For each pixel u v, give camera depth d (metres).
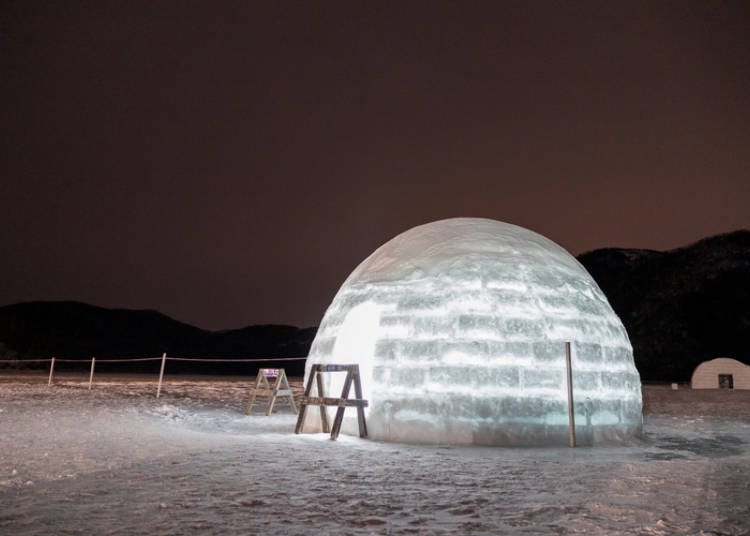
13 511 5.75
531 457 9.23
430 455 9.25
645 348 100.69
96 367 71.38
